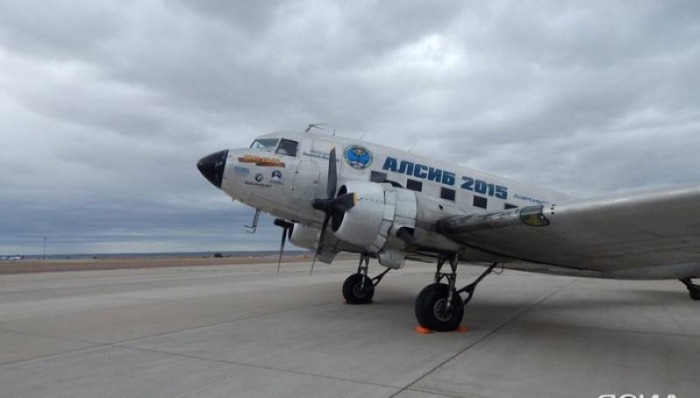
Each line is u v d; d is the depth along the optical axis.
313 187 9.57
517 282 18.94
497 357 6.05
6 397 4.45
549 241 7.39
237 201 9.77
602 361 5.87
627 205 5.55
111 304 11.17
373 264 33.75
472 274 25.44
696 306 11.30
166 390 4.64
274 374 5.20
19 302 11.56
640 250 7.19
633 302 12.04
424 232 7.74
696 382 5.02
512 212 6.77
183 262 43.78
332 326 8.27
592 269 9.25
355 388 4.71
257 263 39.53
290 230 11.23
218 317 9.22
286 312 9.94
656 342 7.05
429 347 6.62
